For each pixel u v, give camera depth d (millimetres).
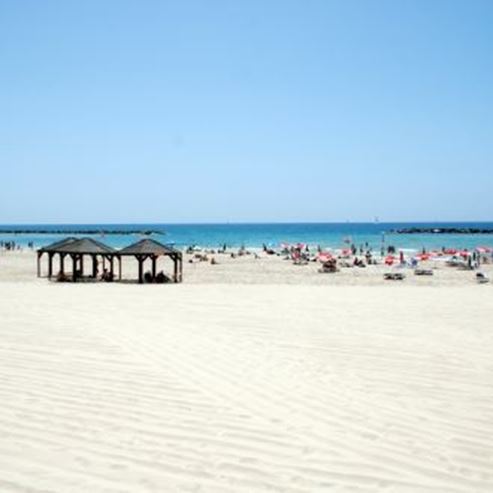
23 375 7035
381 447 4789
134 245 27281
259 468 4363
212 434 5055
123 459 4512
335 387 6656
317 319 12328
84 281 27422
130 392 6336
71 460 4488
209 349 8805
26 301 15578
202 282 27172
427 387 6699
